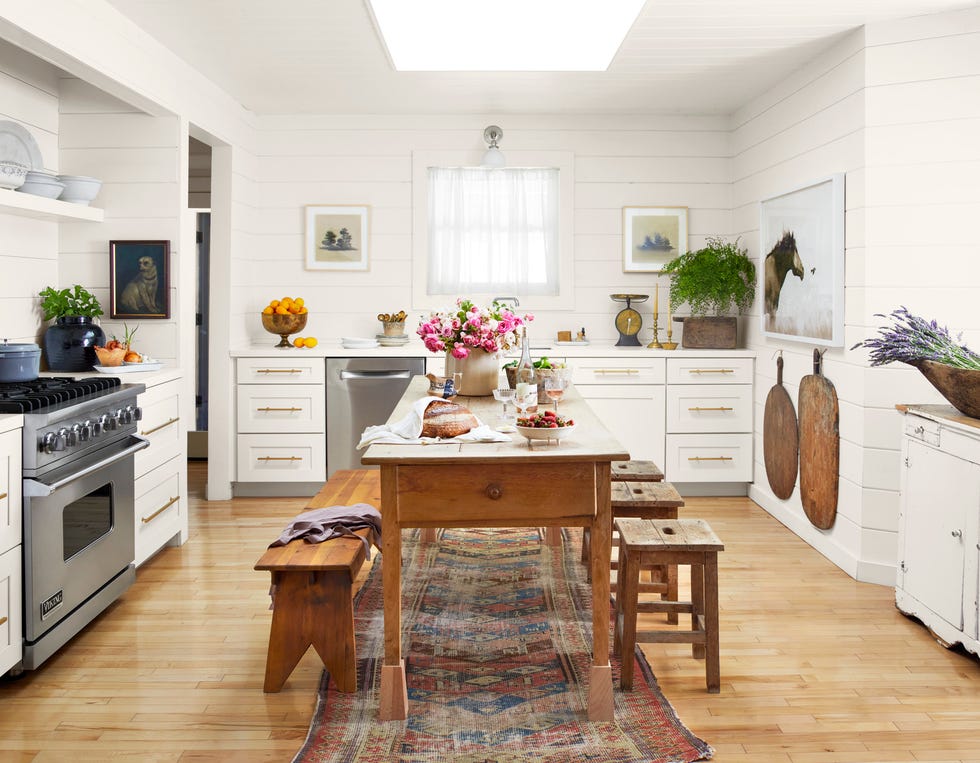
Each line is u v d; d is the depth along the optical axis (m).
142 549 4.11
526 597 3.80
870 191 3.97
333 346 6.18
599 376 5.72
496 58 4.70
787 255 4.95
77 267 4.68
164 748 2.54
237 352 5.67
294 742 2.58
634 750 2.51
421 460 2.57
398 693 2.69
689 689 2.94
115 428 3.58
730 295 5.79
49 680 3.00
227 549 4.58
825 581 4.07
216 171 5.57
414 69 4.88
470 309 3.92
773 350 5.34
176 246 4.66
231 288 5.64
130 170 4.64
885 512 4.02
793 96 4.91
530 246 6.20
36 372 3.64
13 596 2.88
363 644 3.28
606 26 4.11
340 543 3.04
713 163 6.14
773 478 5.29
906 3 3.72
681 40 4.32
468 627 3.46
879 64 3.95
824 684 2.97
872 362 3.50
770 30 4.12
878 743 2.57
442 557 4.41
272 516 5.29
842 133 4.23
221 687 2.95
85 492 3.34
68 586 3.21
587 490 2.64
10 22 3.01
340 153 6.10
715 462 5.75
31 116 4.39
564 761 2.45
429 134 6.09
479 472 2.62
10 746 2.54
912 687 2.95
